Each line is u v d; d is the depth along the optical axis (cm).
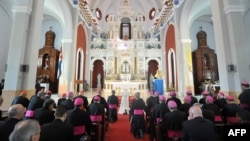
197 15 1416
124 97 993
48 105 354
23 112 248
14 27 709
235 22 691
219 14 728
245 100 500
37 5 771
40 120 334
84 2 1571
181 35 1282
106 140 517
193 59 1600
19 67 684
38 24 779
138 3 2427
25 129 139
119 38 2222
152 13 2309
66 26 1270
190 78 1222
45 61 1576
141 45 2100
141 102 572
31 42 734
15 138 135
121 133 590
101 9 2361
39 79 1484
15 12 721
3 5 1043
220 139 335
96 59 2053
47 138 225
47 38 1630
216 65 1549
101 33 2253
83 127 349
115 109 766
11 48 694
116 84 1633
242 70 657
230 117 422
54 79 1545
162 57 1898
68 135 239
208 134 242
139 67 2025
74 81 1301
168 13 1619
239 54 668
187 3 1195
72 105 500
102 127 485
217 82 1460
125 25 2353
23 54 709
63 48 1257
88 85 1850
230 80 673
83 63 1761
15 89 665
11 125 227
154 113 491
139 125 545
